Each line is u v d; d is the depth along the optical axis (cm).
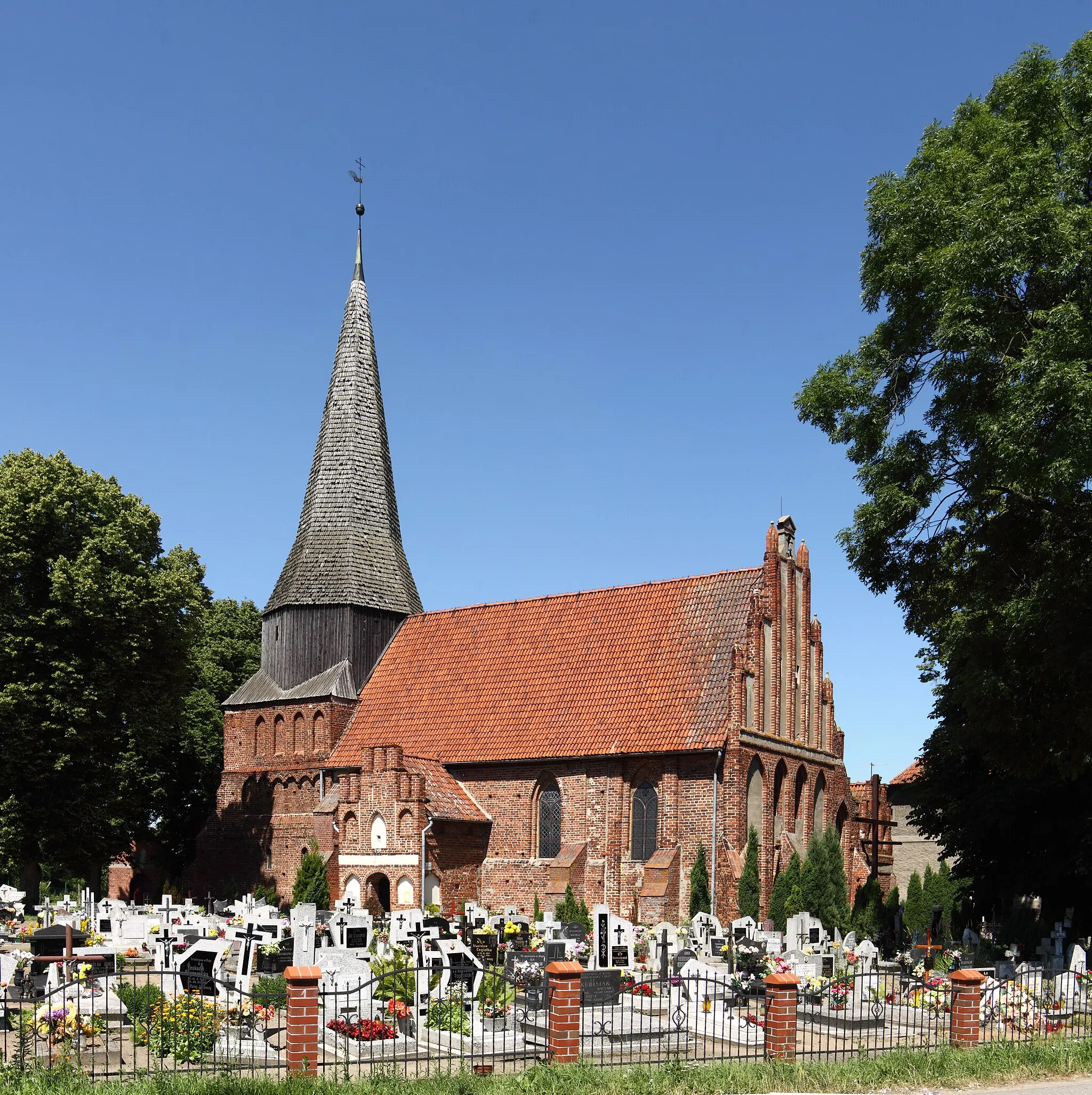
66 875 7712
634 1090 1886
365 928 3191
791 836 5066
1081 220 3044
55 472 5344
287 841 5950
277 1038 2319
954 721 4888
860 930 4769
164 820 7381
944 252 3189
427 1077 1945
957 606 3831
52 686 5031
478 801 5378
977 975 2353
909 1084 2053
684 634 5325
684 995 2820
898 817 8156
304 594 6272
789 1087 1977
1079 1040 2439
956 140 3569
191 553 6425
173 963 3030
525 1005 2606
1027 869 4603
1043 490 2969
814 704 5462
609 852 4938
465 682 5853
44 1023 2194
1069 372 2786
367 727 5950
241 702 6278
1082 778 4306
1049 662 3212
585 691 5394
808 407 3666
